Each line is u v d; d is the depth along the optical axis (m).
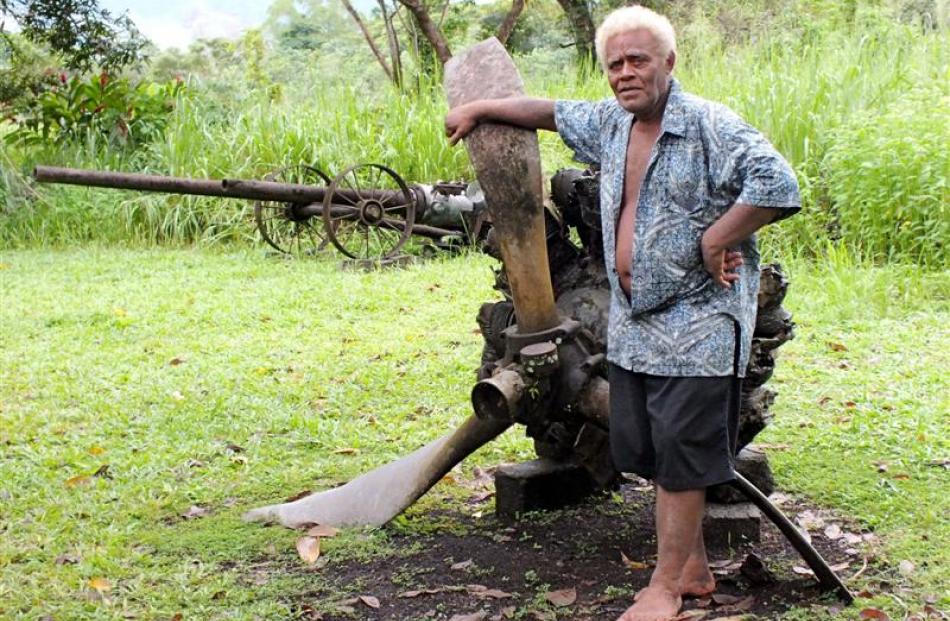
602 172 4.02
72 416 7.02
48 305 10.74
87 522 5.22
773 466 5.74
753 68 14.60
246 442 6.50
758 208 3.66
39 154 16.81
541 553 4.75
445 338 9.02
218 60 27.20
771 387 7.31
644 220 3.85
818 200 11.98
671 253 3.81
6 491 5.63
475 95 4.40
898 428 6.29
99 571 4.62
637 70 3.76
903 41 14.66
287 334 9.41
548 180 4.94
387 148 15.24
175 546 4.90
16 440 6.54
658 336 3.87
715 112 3.78
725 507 4.81
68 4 18.72
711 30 17.17
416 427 6.71
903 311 9.38
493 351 5.01
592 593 4.32
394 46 21.56
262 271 12.54
